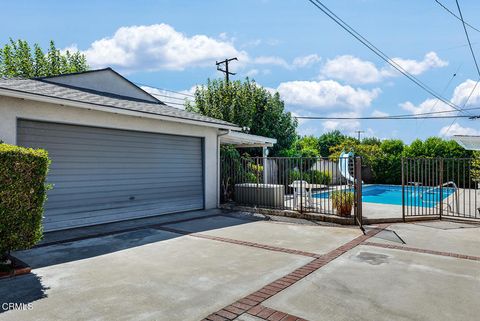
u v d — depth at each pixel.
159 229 7.74
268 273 4.59
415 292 3.89
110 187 8.57
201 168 11.18
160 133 9.84
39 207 5.03
